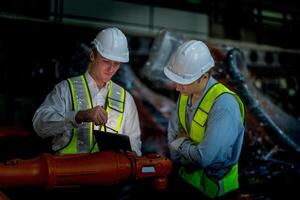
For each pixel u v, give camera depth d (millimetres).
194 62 2025
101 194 2076
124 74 4500
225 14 5273
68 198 2020
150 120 4555
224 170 2145
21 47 3902
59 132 2045
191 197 2254
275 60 5367
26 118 3834
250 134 4242
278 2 5637
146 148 4406
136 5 4766
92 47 2182
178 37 4320
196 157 2020
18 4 3934
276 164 3840
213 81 2139
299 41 5750
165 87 4645
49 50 4004
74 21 4332
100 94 2195
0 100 3818
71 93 2127
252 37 5457
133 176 1919
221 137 1968
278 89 5320
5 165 1724
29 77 3908
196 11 5086
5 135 2525
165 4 4836
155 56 4250
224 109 1983
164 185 2057
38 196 2045
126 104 2264
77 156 1854
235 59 4172
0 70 3846
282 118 4488
